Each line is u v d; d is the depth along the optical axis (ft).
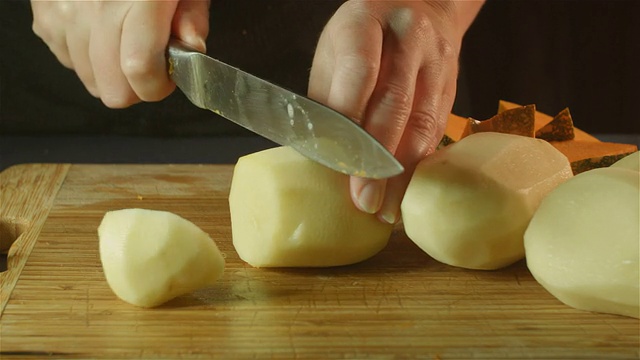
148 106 7.47
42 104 7.53
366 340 3.72
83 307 3.99
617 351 3.63
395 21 4.45
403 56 4.38
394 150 4.25
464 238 4.29
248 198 4.47
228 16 7.17
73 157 7.04
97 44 5.63
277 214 4.33
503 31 8.32
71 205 5.42
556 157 4.56
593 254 3.81
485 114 8.63
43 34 6.37
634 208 3.76
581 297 3.90
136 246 3.94
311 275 4.40
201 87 4.79
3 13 7.11
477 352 3.62
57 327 3.80
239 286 4.25
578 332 3.78
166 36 5.18
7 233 5.23
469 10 5.83
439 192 4.31
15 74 7.39
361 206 4.19
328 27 4.62
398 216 4.39
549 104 8.67
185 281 4.01
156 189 5.76
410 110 4.35
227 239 4.91
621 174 3.92
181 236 4.00
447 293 4.17
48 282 4.25
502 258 4.35
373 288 4.23
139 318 3.89
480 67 8.46
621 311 3.87
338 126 3.99
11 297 4.07
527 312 3.97
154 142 7.50
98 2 5.47
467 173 4.30
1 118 7.59
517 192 4.27
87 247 4.71
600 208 3.86
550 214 4.03
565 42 8.39
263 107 4.33
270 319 3.90
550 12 8.25
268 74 7.47
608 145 5.57
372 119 4.27
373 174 3.89
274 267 4.49
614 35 8.41
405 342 3.70
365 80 4.17
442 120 4.80
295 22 7.23
